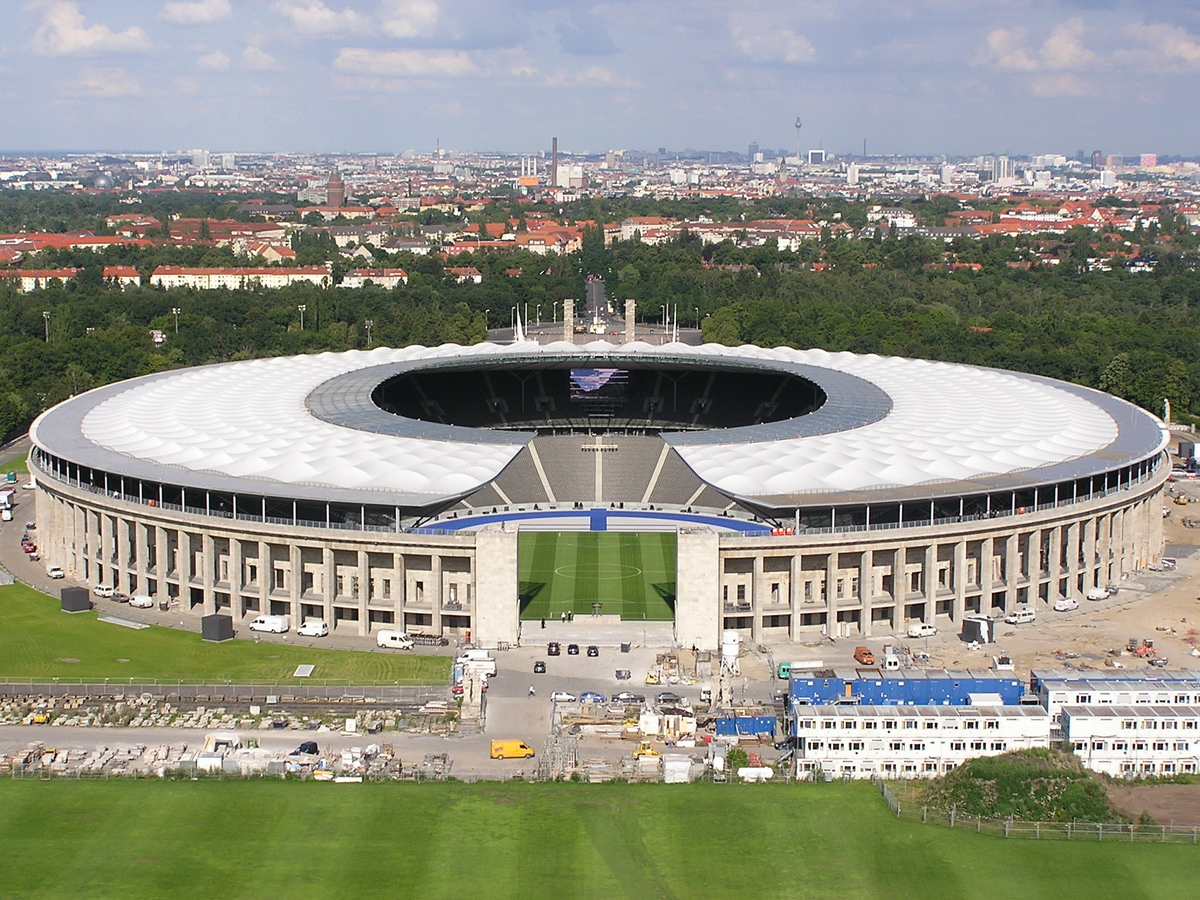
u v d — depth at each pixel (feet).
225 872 653.30
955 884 654.94
